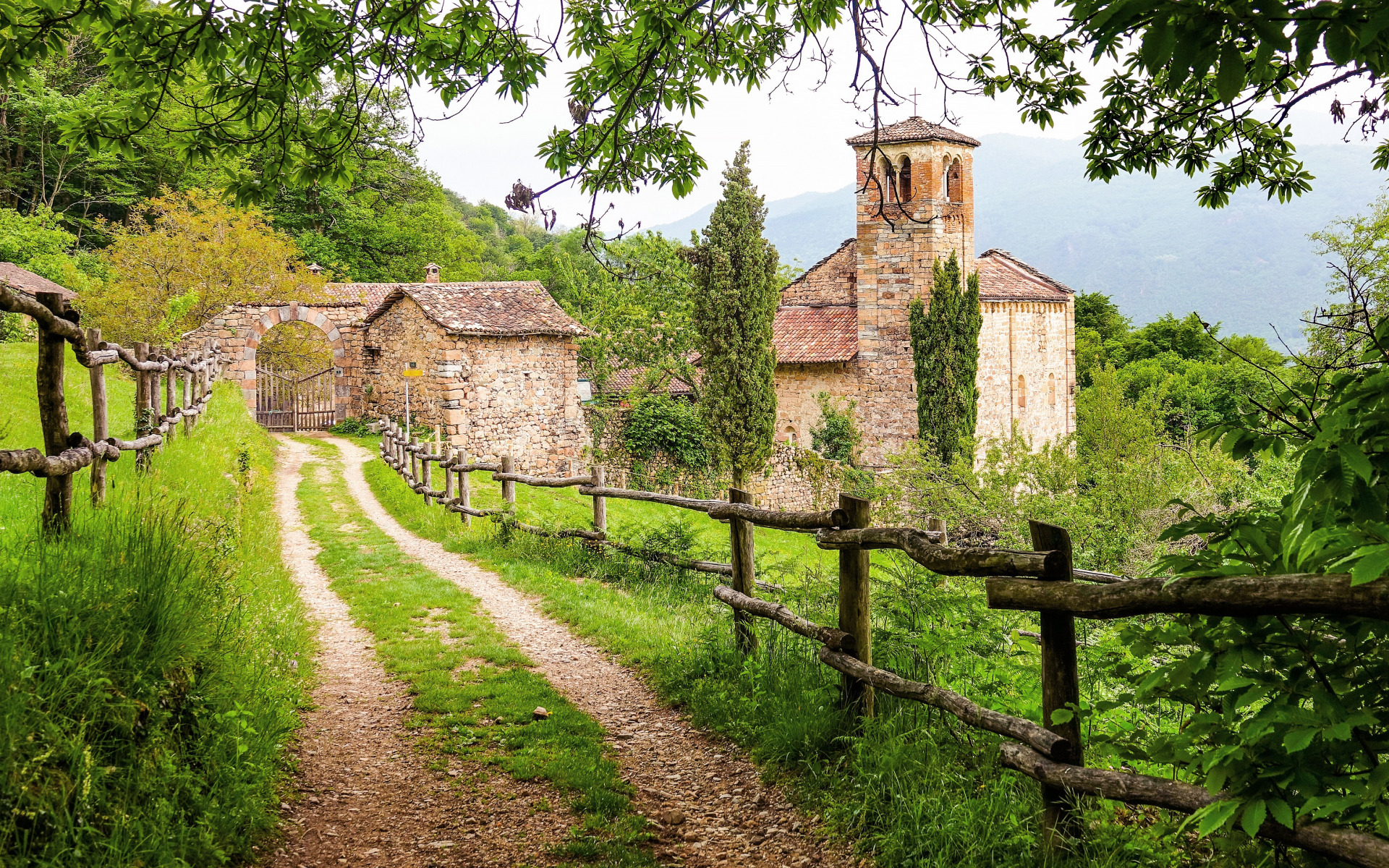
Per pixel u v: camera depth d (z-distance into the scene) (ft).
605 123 18.25
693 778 15.39
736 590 19.86
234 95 17.98
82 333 18.71
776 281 88.48
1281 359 11.14
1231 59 8.05
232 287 96.89
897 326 109.19
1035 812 11.53
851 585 15.38
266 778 13.26
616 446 105.50
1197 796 8.95
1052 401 123.54
